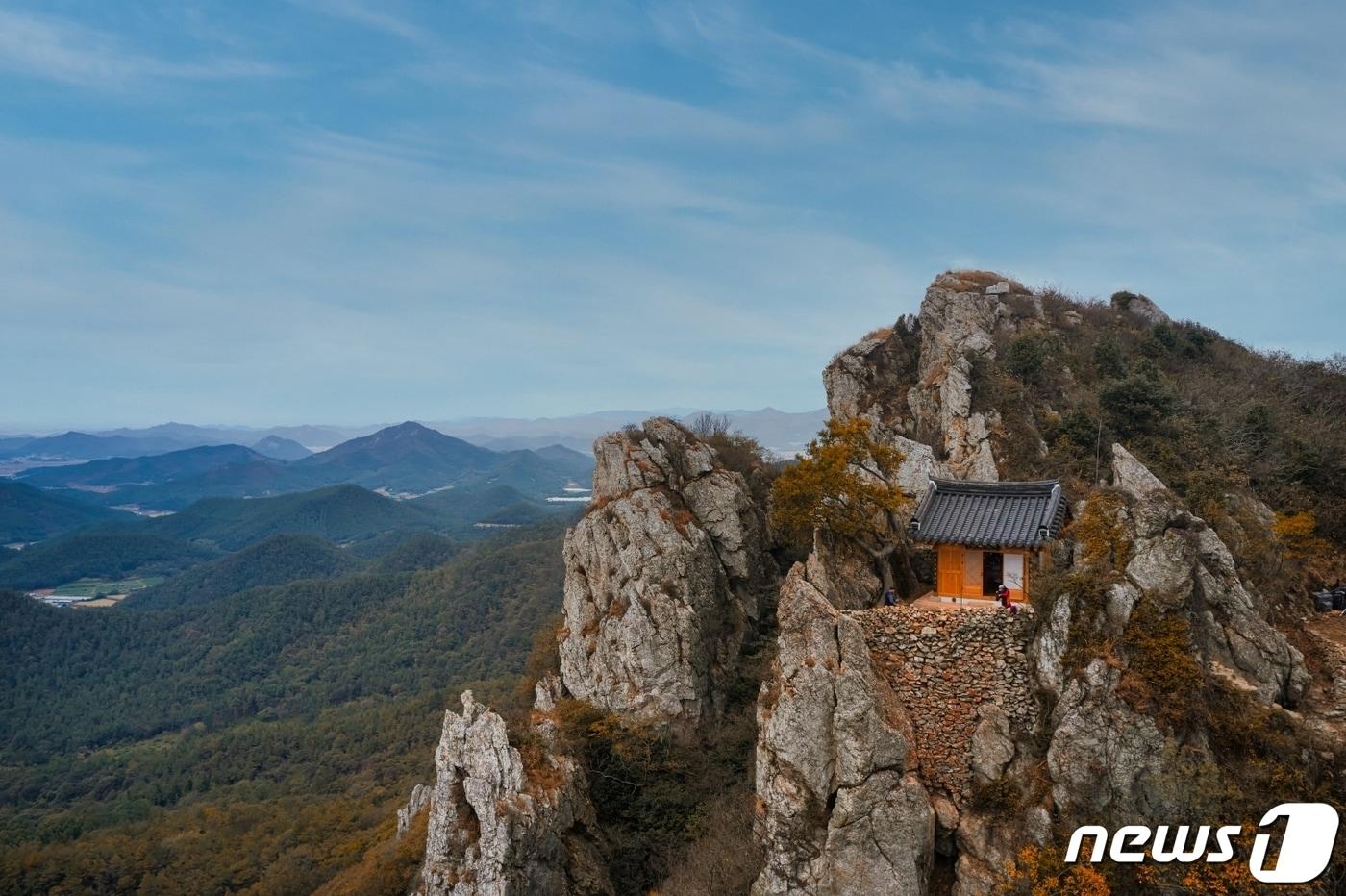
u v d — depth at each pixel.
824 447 42.75
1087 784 30.30
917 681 34.19
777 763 33.78
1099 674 31.11
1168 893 28.22
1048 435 48.81
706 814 44.78
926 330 61.50
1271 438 46.78
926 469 47.00
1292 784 28.89
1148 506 34.22
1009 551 35.12
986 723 33.00
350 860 85.50
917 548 42.47
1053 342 57.06
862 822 31.58
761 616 54.38
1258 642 32.47
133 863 98.38
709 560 53.25
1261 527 39.91
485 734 43.69
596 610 54.31
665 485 56.19
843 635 33.75
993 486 36.97
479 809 41.88
